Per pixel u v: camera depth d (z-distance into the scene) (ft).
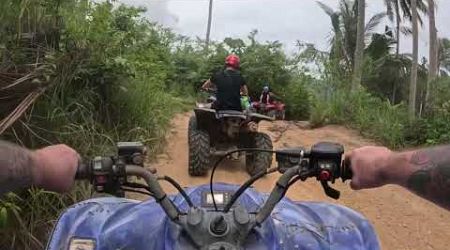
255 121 25.20
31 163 5.34
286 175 7.26
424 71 96.32
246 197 8.51
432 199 5.17
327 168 6.97
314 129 43.37
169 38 44.29
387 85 97.76
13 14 16.97
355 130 42.32
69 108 19.16
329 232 9.16
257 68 69.00
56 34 18.37
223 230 6.91
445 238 20.67
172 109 37.68
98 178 6.91
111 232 8.59
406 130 38.32
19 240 14.20
